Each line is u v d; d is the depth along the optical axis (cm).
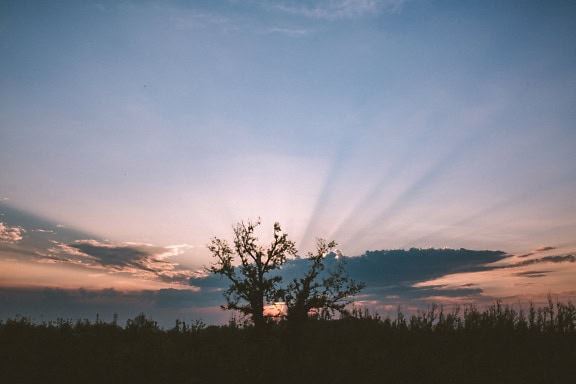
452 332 2183
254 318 2114
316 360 1703
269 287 2102
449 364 1681
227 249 2191
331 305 2122
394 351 1928
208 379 1561
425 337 2106
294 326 2008
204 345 1969
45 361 1680
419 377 1598
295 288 2067
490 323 2192
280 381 1564
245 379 1551
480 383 1523
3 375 1504
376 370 1617
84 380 1491
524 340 2055
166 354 1748
